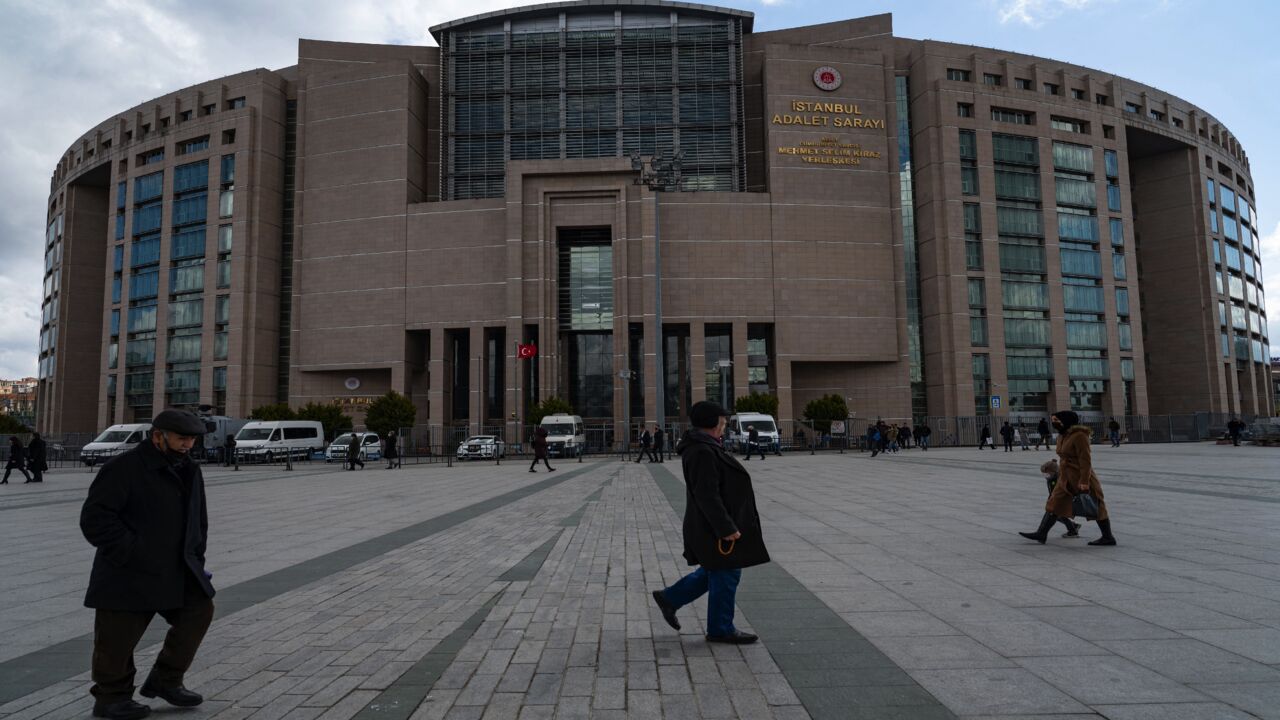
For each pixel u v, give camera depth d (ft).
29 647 16.87
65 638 17.62
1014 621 16.98
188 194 224.53
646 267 195.42
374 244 208.64
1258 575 21.40
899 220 204.33
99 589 12.34
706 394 196.13
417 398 211.61
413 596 21.31
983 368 201.87
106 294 238.07
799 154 202.59
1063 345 208.95
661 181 111.45
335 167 213.46
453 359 210.79
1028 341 207.21
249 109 216.33
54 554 30.63
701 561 15.61
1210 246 238.89
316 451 148.87
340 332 208.03
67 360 257.55
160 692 12.71
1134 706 11.72
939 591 20.30
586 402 206.90
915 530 32.42
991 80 215.51
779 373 196.75
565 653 15.35
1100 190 220.23
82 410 258.98
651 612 18.90
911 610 18.26
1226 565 22.97
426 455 153.48
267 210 217.15
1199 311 236.43
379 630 17.58
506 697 12.77
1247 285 262.88
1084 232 217.15
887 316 201.36
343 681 13.87
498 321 199.72
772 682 13.23
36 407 287.89
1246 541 27.37
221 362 211.20
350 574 24.97
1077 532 29.45
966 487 55.01
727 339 209.56
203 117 221.87
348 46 224.94
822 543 29.17
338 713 12.19
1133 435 184.03
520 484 68.80
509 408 189.57
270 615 19.21
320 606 20.20
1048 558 25.02
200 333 216.33
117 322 235.61
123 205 239.30
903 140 216.54
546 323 193.88
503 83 215.72
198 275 219.00
